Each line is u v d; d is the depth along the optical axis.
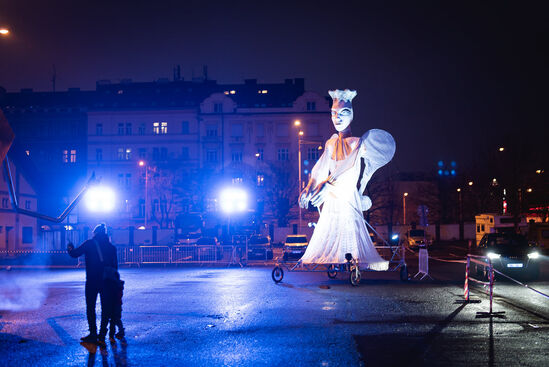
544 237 41.22
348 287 18.06
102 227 9.41
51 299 15.22
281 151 78.62
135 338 9.41
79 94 86.94
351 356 7.90
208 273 25.59
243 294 16.17
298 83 86.44
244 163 78.31
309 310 12.59
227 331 10.00
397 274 23.86
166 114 78.88
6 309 13.12
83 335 9.72
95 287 9.12
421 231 51.53
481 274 21.48
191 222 59.00
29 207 50.03
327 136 78.31
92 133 78.75
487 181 66.12
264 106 81.06
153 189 74.81
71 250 9.17
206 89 86.50
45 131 79.50
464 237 69.31
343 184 21.41
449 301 14.04
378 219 82.50
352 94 22.31
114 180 78.19
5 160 8.45
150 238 59.72
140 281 21.41
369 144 21.95
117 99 85.31
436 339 9.05
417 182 90.75
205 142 78.75
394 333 9.61
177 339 9.30
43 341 9.18
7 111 79.38
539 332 9.62
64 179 78.25
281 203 69.62
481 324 10.48
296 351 8.27
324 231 21.41
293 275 23.80
